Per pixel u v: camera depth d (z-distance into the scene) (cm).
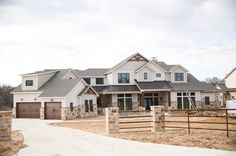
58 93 4316
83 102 4531
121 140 1794
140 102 5050
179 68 5322
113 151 1414
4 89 6569
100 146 1581
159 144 1578
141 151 1390
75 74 5128
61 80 4775
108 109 2180
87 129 2617
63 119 4162
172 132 2130
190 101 5091
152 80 5141
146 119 3450
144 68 5112
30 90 4716
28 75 4750
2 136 1870
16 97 4781
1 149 1523
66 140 1872
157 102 5212
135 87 5047
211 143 1551
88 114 4584
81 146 1602
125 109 5022
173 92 5072
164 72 5219
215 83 7238
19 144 1711
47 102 4384
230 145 1484
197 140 1667
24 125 3222
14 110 4766
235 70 5053
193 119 3175
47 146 1625
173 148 1434
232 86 5116
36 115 4603
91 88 4675
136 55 5162
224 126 2423
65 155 1350
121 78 5075
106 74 5219
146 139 1798
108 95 5112
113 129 2178
